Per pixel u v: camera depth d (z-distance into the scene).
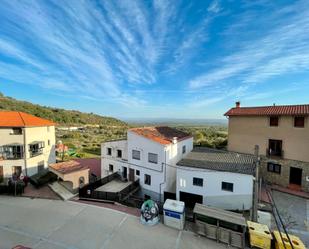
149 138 23.61
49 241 13.34
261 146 25.86
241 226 13.58
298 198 21.30
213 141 42.94
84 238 13.84
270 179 25.06
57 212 17.62
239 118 27.78
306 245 14.04
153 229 15.32
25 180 24.34
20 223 15.52
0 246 12.55
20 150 27.30
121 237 14.12
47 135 32.50
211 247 13.36
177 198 21.55
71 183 24.23
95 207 18.86
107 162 28.69
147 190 24.09
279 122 24.41
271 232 14.05
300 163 22.97
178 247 13.24
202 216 14.72
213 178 19.80
